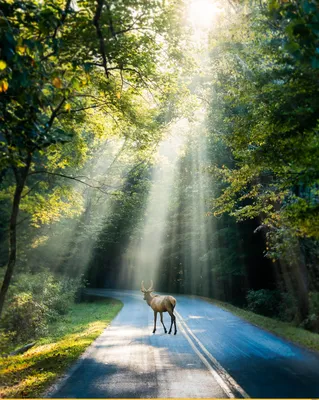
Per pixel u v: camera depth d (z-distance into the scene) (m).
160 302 16.52
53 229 35.50
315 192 11.05
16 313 20.09
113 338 15.67
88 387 8.70
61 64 10.89
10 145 7.97
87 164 32.16
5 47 6.30
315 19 5.76
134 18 11.53
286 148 10.54
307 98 9.83
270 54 10.76
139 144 16.70
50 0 8.52
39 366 11.59
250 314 23.22
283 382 8.72
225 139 12.70
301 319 19.70
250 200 26.86
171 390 8.23
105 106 14.98
